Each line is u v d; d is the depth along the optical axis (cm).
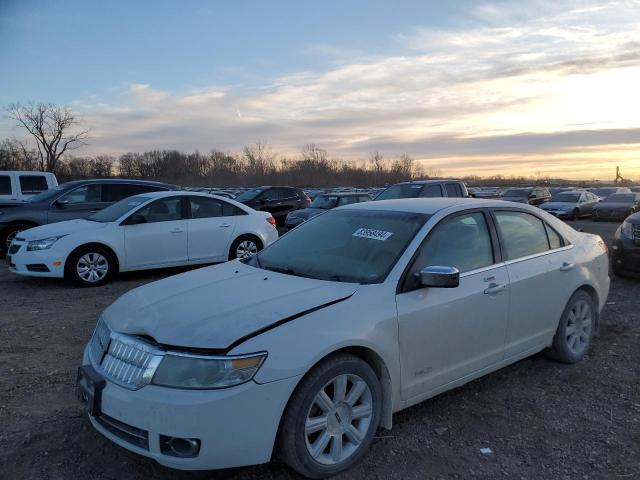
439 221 384
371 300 325
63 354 506
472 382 437
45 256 809
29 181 1448
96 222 880
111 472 306
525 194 3067
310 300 314
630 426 362
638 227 835
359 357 320
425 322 344
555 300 448
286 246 431
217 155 9962
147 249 880
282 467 312
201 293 337
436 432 353
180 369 271
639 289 805
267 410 273
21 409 384
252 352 272
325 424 297
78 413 379
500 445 337
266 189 2022
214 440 264
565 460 320
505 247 417
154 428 267
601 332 576
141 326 299
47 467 310
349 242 394
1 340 548
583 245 498
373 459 320
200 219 940
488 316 385
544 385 430
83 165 8744
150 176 9994
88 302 727
